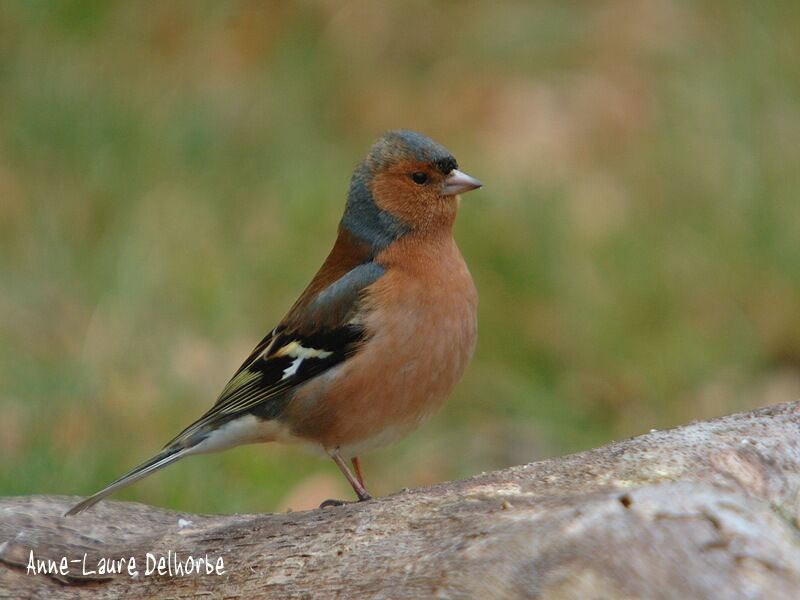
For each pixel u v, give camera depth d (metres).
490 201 13.34
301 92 15.44
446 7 16.97
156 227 12.84
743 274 13.15
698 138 14.66
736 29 15.87
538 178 13.96
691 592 4.76
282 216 13.30
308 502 10.23
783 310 12.92
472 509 5.59
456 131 15.19
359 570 5.40
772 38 15.46
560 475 5.90
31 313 11.78
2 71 14.66
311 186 13.64
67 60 14.78
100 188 13.43
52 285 12.25
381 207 7.75
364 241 7.82
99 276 12.31
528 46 16.41
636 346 12.52
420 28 16.66
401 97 15.64
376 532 5.68
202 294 12.20
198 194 13.48
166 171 13.76
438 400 7.64
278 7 16.34
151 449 10.52
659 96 15.54
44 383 10.67
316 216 13.33
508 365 12.39
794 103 14.78
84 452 10.05
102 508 7.06
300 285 12.74
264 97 15.09
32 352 11.22
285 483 10.38
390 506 5.90
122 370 11.19
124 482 7.27
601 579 4.80
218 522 6.75
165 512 7.12
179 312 12.05
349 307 7.48
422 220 7.66
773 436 5.95
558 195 13.58
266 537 6.04
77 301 12.08
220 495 9.93
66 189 13.45
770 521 5.08
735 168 14.10
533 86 15.70
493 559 4.99
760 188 13.78
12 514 6.81
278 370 7.58
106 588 6.04
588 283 12.85
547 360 12.48
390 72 16.02
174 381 11.17
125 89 14.59
